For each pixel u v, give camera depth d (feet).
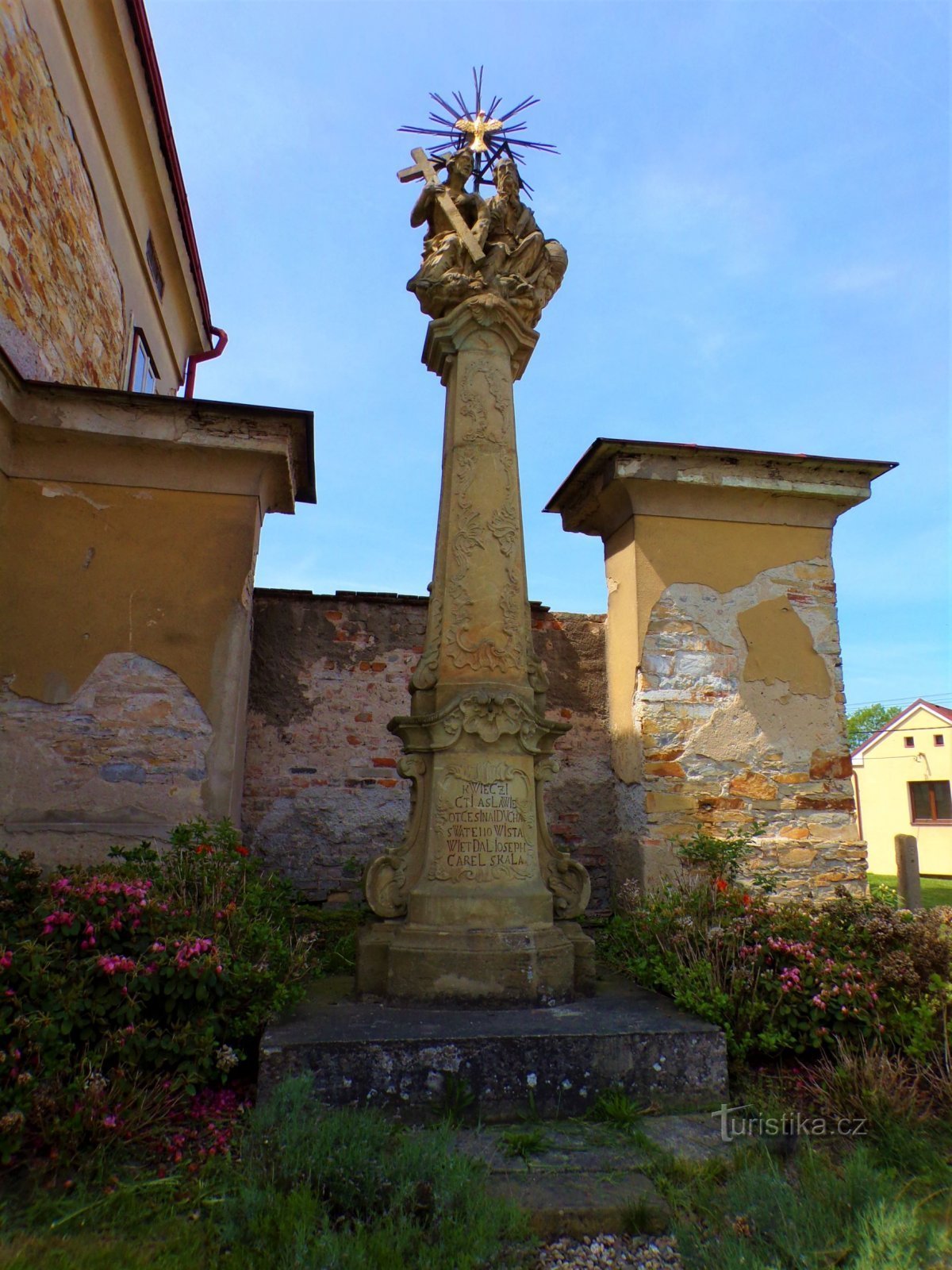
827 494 22.89
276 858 23.08
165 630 19.17
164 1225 9.11
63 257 22.91
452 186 19.15
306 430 20.44
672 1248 9.28
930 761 72.54
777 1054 13.85
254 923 14.60
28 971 11.42
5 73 18.98
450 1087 11.82
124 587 19.21
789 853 21.21
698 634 21.99
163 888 15.35
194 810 18.49
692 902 17.42
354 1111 11.18
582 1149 11.09
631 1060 12.44
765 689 22.06
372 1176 9.48
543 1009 13.99
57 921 12.30
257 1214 8.89
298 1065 11.61
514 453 17.85
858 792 78.64
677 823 20.92
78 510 19.39
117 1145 10.40
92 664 18.78
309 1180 9.43
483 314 18.02
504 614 16.65
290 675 24.14
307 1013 13.57
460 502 17.20
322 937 20.03
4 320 19.16
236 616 19.47
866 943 15.40
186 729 18.84
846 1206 9.36
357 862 23.31
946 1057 12.87
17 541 18.95
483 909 14.82
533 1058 12.18
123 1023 11.77
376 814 23.80
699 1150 11.08
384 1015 13.43
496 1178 10.32
